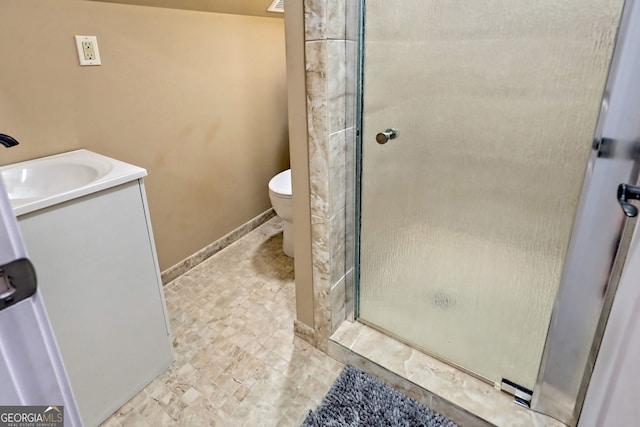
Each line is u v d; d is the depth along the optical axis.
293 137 1.31
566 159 1.04
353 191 1.45
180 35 1.87
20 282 0.41
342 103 1.26
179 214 2.10
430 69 1.17
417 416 1.30
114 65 1.62
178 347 1.63
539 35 0.98
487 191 1.21
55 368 0.47
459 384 1.35
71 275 1.12
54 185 1.37
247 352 1.61
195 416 1.33
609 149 0.89
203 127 2.12
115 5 1.57
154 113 1.84
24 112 1.37
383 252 1.51
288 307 1.89
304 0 1.10
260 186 2.69
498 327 1.34
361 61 1.26
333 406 1.34
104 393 1.30
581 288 1.04
